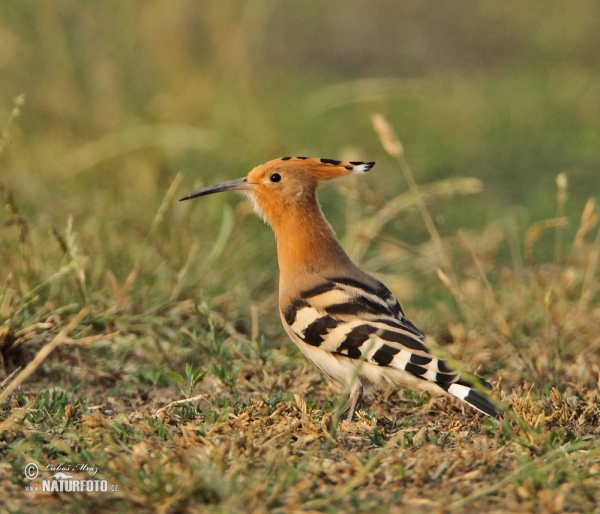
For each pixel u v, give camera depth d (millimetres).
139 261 11719
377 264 14539
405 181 18453
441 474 7422
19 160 16172
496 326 11445
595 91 24297
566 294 11938
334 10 29234
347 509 6852
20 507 6996
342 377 9227
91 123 17281
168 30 18875
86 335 11141
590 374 10172
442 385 8469
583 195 18297
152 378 10156
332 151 19250
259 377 10195
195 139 17094
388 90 23375
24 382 10141
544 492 6938
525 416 8594
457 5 30328
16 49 17469
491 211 17281
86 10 18156
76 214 14281
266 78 21906
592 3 30406
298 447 8031
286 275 10078
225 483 6930
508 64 27484
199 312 11062
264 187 10266
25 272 11391
